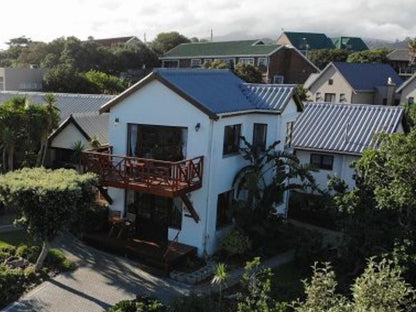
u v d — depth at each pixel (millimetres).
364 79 62969
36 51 77062
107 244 19781
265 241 20797
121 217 21188
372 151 15938
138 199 21000
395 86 58250
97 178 18375
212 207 19828
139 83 19844
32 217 16047
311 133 28125
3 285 15469
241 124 21391
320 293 10508
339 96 62094
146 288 16797
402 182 14461
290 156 21266
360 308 9273
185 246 19656
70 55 70375
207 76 22594
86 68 70938
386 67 67188
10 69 53844
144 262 18828
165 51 94562
